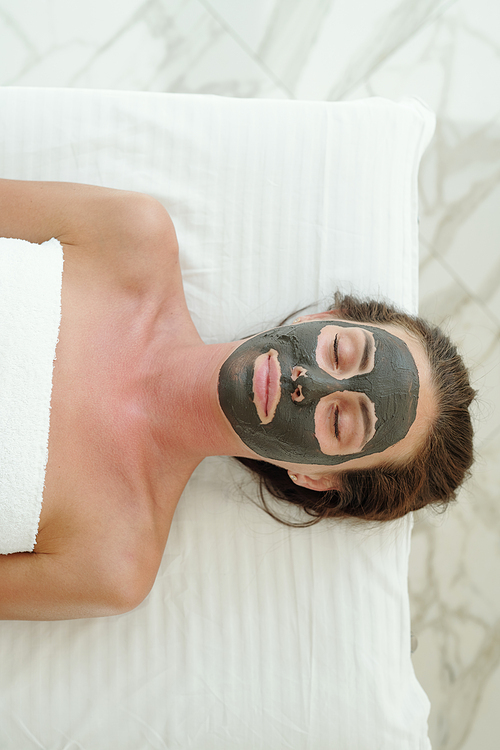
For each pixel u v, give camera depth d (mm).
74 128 1068
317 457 894
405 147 1168
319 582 1063
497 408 1502
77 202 944
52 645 984
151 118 1085
